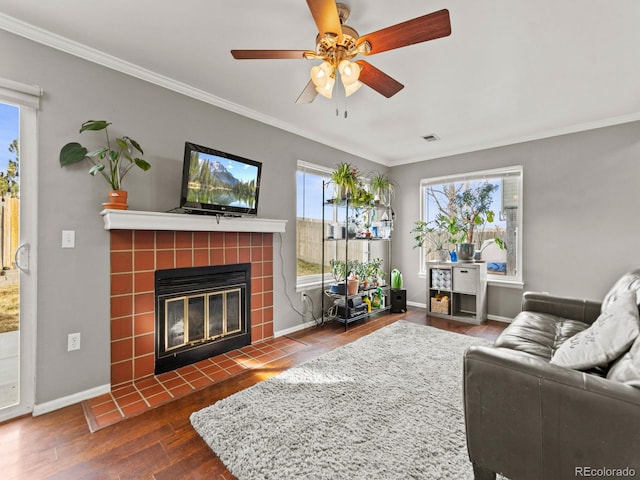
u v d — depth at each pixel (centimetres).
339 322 385
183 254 257
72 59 202
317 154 379
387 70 229
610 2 161
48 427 177
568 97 271
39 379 191
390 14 174
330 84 174
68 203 201
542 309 257
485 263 390
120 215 210
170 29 187
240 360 270
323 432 167
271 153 327
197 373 244
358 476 136
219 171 257
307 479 135
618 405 99
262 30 188
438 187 451
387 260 492
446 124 335
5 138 182
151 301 238
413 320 393
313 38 196
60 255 198
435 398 201
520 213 376
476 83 248
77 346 204
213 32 190
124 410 193
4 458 152
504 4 163
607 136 320
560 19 174
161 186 245
